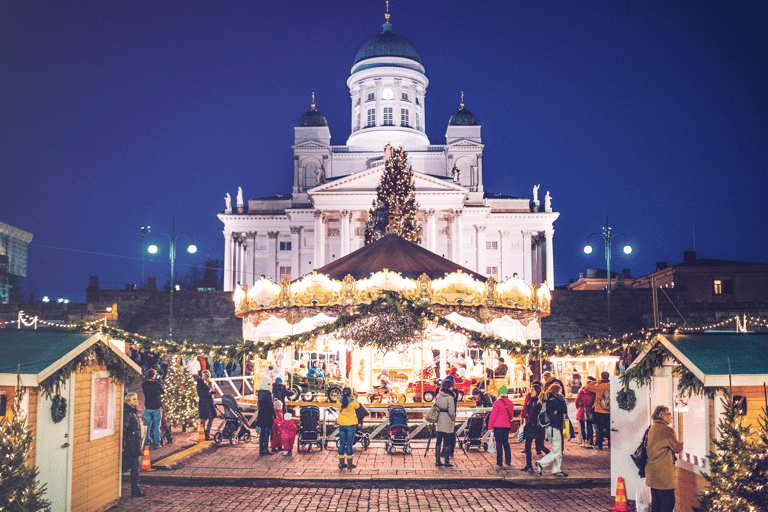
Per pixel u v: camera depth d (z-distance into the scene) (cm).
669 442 959
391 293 1797
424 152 9812
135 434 1268
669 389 1059
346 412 1537
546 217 9375
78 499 1053
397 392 2277
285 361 2552
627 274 8444
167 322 5225
